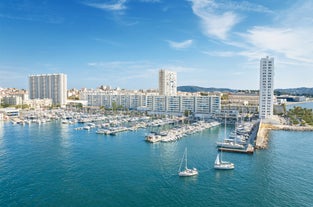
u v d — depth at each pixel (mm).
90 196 85750
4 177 101688
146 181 98000
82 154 134875
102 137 181125
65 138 177125
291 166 114562
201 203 81250
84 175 104188
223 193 88125
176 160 124250
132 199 83812
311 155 131750
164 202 81938
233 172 107438
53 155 132750
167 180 99000
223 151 140375
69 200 83000
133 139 174500
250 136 180000
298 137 180000
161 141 166750
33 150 142625
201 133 199625
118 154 135125
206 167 113562
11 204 80188
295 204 80750
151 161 122562
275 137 180250
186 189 91125
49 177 101875
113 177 102000
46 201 82250
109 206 79500
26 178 100688
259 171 108312
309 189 90938
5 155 132125
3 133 195750
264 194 87250
